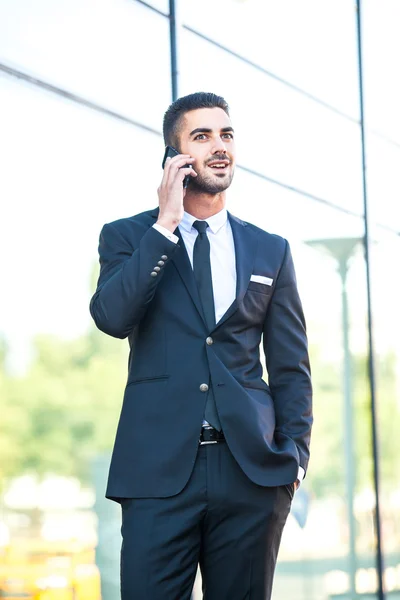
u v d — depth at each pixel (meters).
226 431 3.70
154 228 3.69
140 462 3.71
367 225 8.66
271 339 4.07
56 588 5.04
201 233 3.94
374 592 8.07
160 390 3.75
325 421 7.84
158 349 3.79
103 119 5.80
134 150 6.01
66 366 5.25
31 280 5.12
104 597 5.30
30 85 5.33
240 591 3.82
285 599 7.08
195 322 3.79
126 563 3.70
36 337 5.11
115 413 5.50
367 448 8.30
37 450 5.04
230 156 3.95
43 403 5.11
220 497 3.70
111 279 3.71
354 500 7.99
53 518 5.09
